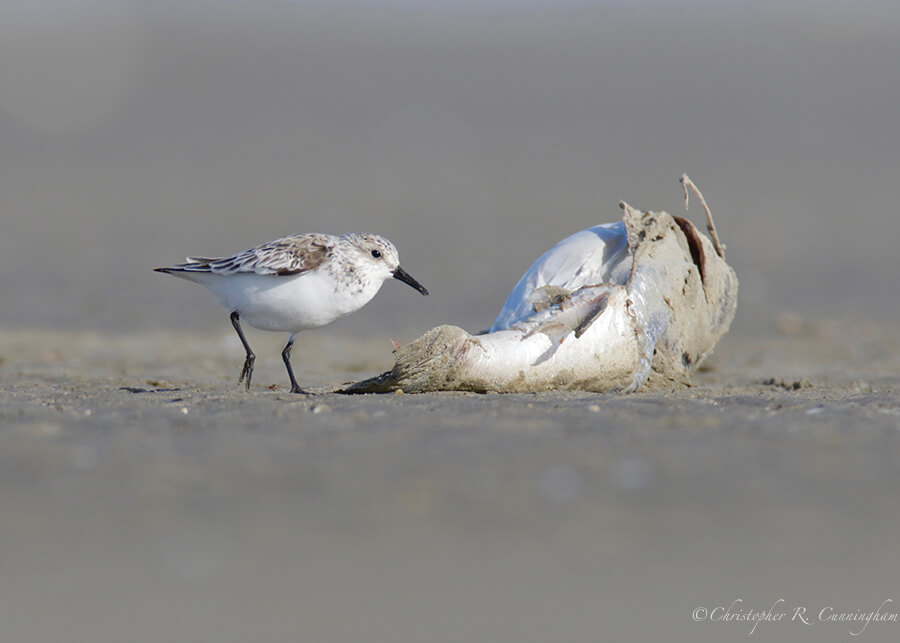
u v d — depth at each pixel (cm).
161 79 4788
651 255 1138
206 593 561
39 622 532
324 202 3334
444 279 2534
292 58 5147
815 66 4841
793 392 1155
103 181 3572
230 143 4081
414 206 3291
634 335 1098
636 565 591
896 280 2575
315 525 639
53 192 3425
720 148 3941
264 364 1612
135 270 2614
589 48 5262
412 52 5266
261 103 4569
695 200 3341
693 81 4744
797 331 2080
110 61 4919
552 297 1099
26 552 600
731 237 2978
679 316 1147
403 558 600
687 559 596
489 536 625
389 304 2297
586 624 539
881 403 1012
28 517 646
